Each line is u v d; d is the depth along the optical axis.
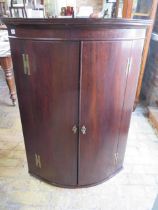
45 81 0.97
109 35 0.87
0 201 1.22
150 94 2.37
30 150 1.29
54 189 1.30
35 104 1.07
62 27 0.82
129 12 2.02
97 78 0.95
